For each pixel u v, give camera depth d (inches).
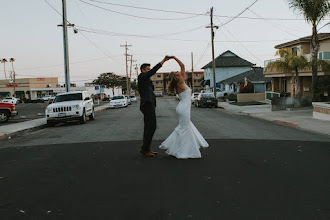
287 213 149.7
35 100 2689.5
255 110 941.8
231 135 421.7
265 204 161.3
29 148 350.0
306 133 455.5
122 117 808.3
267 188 187.2
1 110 761.6
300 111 829.2
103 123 649.6
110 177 213.8
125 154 291.3
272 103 881.5
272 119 671.1
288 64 877.2
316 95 873.5
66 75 900.0
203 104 1217.4
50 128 617.0
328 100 877.2
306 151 303.1
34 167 249.8
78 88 3314.5
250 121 650.2
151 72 260.8
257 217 145.1
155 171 226.4
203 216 146.4
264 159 265.6
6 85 3565.5
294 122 594.9
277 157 273.9
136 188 188.7
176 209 155.3
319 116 637.9
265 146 331.6
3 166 257.0
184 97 261.3
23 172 234.2
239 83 1865.2
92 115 764.0
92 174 222.7
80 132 494.9
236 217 145.2
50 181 208.2
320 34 1087.0
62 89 3462.1
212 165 243.1
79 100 684.7
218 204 161.5
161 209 155.5
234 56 2534.5
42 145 369.4
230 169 230.8
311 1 792.3
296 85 895.7
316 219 142.9
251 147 325.1
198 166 240.1
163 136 416.8
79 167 245.3
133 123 618.5
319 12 803.4
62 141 397.7
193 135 266.1
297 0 803.4
